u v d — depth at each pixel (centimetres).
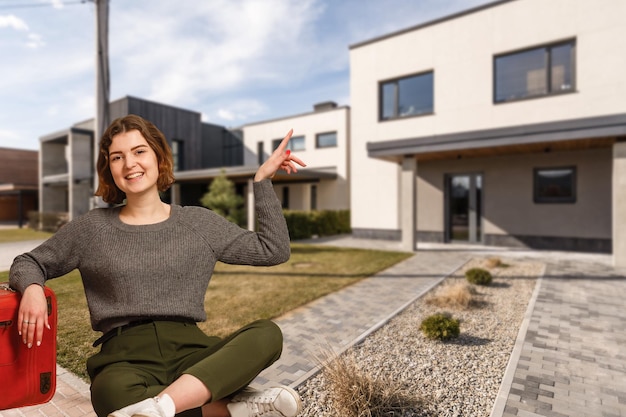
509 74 1095
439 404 269
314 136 2111
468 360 346
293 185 2200
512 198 1166
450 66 1184
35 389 145
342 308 513
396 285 653
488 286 650
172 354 143
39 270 142
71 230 150
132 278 142
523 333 414
